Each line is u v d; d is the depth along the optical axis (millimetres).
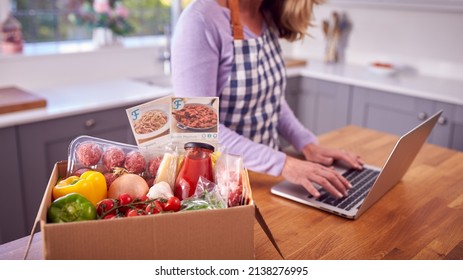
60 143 2291
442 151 1646
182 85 1323
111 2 3162
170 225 740
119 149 951
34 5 2920
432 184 1354
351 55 3707
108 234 718
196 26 1292
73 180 867
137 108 944
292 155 1575
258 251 972
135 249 735
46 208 762
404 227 1096
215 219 759
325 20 3709
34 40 2990
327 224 1098
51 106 2342
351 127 1900
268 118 1539
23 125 2135
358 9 3580
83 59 2998
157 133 957
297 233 1051
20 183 2189
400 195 1271
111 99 2516
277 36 1619
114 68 3170
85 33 3199
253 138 1519
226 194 875
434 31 3217
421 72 3340
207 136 973
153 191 877
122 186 885
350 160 1452
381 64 3354
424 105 2785
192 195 913
